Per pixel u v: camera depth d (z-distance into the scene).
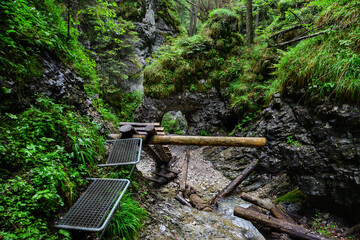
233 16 9.26
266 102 5.96
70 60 4.25
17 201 1.80
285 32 6.67
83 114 3.79
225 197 5.33
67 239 1.92
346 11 3.70
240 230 3.63
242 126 7.34
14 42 2.66
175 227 3.22
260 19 12.68
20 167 2.08
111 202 2.29
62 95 3.37
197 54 9.11
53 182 2.11
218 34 9.07
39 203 1.93
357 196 3.18
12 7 2.91
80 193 2.49
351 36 3.45
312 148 3.65
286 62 4.40
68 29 4.13
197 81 9.12
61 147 2.53
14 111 2.45
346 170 3.19
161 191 5.86
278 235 3.64
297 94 4.02
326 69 3.49
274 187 5.20
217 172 6.70
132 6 11.95
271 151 4.44
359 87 3.00
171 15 14.92
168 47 10.62
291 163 3.94
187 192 5.48
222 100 8.84
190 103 9.32
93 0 4.57
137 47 11.93
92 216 2.09
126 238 2.43
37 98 2.81
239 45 9.20
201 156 8.24
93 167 3.00
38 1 3.91
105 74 9.70
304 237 3.25
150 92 9.45
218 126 9.13
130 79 11.69
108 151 3.71
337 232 3.38
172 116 13.80
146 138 4.20
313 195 3.72
